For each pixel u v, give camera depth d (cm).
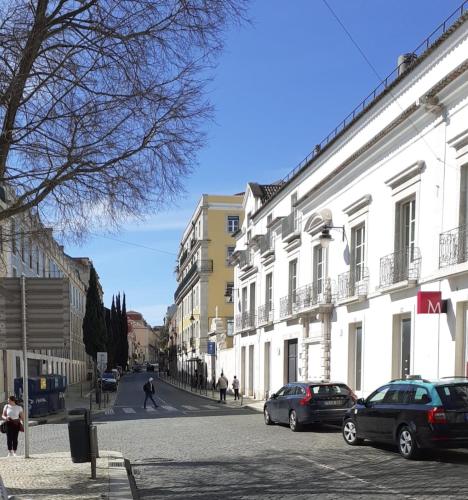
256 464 1080
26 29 778
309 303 2431
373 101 1931
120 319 8775
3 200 927
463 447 1013
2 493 567
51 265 4481
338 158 2277
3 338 1050
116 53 831
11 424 1250
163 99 856
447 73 1542
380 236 1856
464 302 1406
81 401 3756
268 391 3234
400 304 1706
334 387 1670
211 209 6138
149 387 3167
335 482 884
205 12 823
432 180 1555
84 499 738
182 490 864
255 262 3578
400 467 992
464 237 1394
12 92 765
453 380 1094
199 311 6025
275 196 3139
